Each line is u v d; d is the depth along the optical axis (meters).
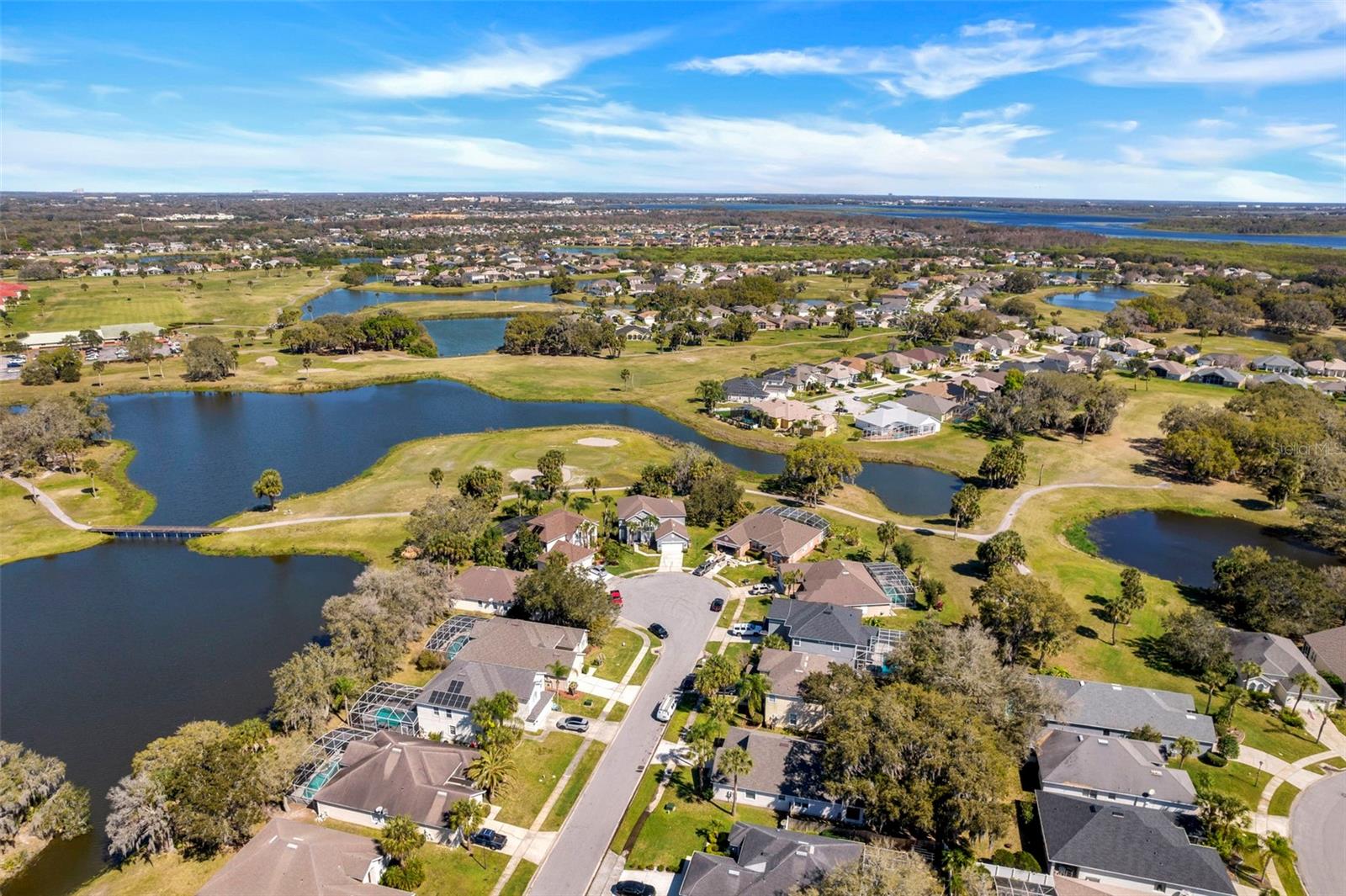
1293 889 60.03
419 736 75.69
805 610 94.12
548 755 73.88
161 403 198.75
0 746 65.44
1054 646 88.06
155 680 85.56
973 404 196.25
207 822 60.31
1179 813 67.19
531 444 164.50
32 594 104.00
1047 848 61.84
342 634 82.44
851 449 168.75
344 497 135.75
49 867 61.16
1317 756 75.75
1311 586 95.69
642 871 60.66
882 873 53.00
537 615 94.62
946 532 127.62
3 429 144.62
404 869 58.28
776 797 67.94
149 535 121.50
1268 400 178.88
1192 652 89.12
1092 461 163.00
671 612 100.38
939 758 61.97
